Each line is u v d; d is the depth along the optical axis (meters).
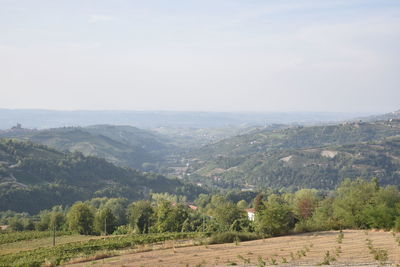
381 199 66.12
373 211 55.78
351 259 34.25
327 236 50.16
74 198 185.38
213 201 159.62
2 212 145.25
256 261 36.53
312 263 33.72
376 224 54.94
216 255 40.69
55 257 47.69
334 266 31.77
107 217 95.88
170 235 64.94
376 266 30.95
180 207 96.75
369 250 38.09
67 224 106.12
